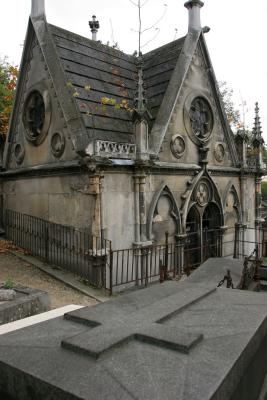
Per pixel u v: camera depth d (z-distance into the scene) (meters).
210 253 15.05
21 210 14.05
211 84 15.41
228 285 6.39
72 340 2.24
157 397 1.67
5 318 5.57
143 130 11.41
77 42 13.82
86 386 1.79
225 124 15.97
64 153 11.72
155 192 12.25
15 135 14.98
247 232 17.27
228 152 16.34
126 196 11.23
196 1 14.88
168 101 13.28
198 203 14.08
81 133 10.77
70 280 10.41
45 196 12.52
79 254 10.88
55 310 4.15
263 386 2.76
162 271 9.35
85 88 12.33
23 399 1.98
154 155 12.12
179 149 13.49
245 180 16.98
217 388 1.75
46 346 2.29
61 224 11.73
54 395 1.81
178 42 15.35
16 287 6.95
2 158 15.47
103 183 10.52
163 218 12.72
